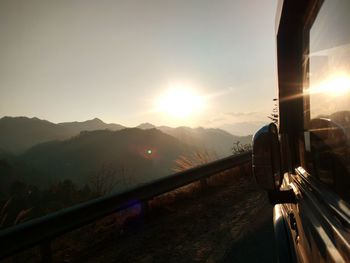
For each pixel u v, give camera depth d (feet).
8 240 16.71
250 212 25.73
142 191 26.63
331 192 5.33
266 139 6.72
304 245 6.38
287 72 7.84
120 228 25.48
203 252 19.30
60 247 23.03
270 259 16.89
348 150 4.68
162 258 19.34
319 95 6.16
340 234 4.22
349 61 4.70
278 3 7.51
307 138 7.06
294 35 7.57
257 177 6.75
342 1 4.76
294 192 7.81
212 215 26.30
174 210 28.91
